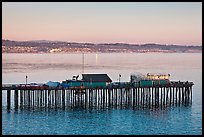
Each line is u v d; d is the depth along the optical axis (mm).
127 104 98062
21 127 77625
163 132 75312
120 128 78062
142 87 96562
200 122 81625
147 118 85062
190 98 105562
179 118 85062
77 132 75500
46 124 80188
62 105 94438
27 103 97312
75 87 94062
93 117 85750
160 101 102500
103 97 96812
